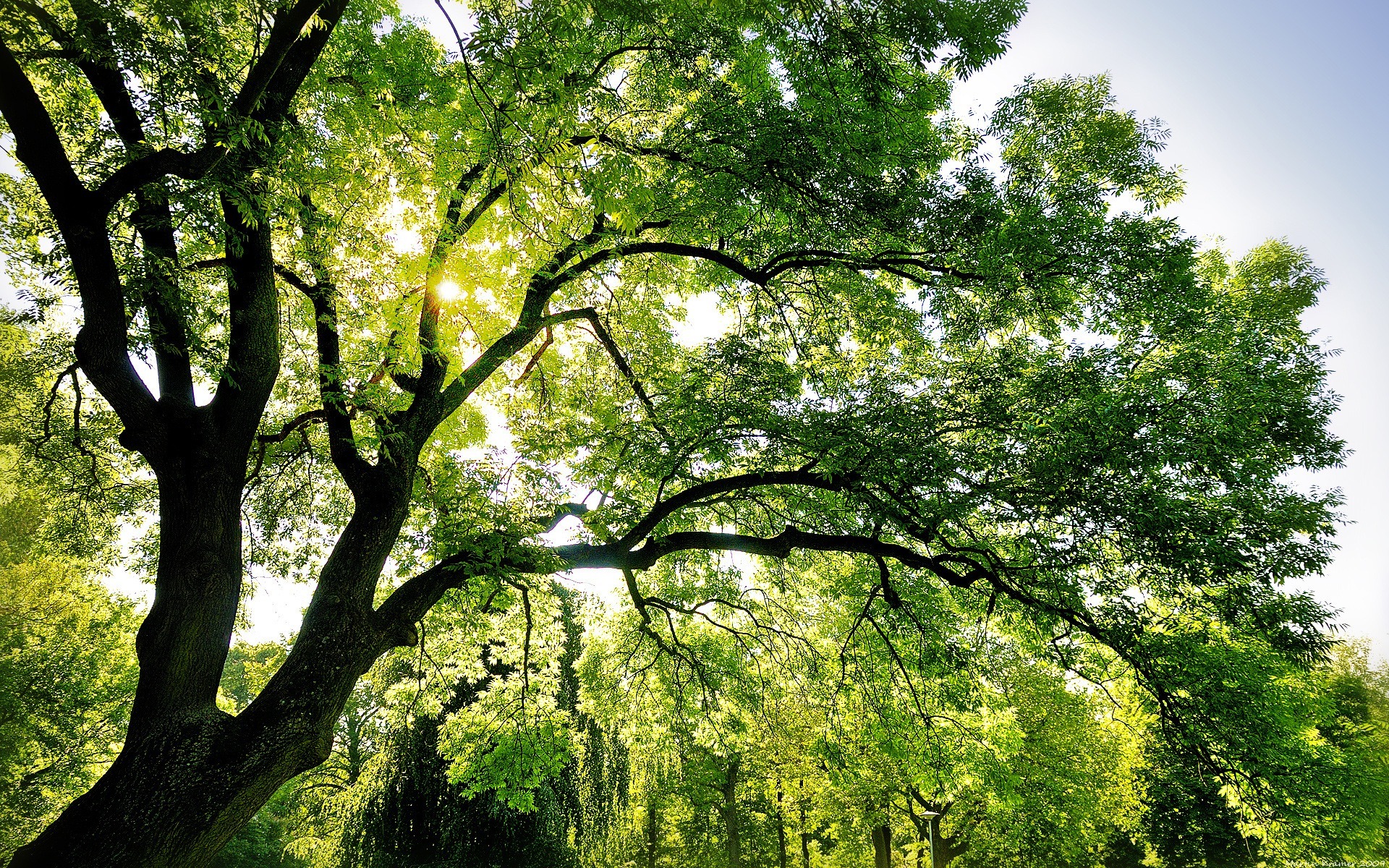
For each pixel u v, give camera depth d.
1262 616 6.82
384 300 8.50
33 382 9.95
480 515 7.70
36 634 13.89
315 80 6.64
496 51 4.31
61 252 5.54
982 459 7.44
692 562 11.25
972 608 9.50
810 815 26.89
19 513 12.45
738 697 11.62
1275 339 9.91
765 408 8.42
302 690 5.77
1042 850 20.02
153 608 5.54
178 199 4.97
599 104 6.13
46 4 5.20
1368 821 10.39
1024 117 8.80
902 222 8.00
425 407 7.79
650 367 10.70
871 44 5.69
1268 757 7.00
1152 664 7.14
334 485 11.35
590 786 15.34
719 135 8.09
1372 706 16.20
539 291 8.80
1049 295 8.39
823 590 11.78
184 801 4.93
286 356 9.82
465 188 7.89
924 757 10.83
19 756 13.67
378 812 15.26
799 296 10.76
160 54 4.71
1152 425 7.00
